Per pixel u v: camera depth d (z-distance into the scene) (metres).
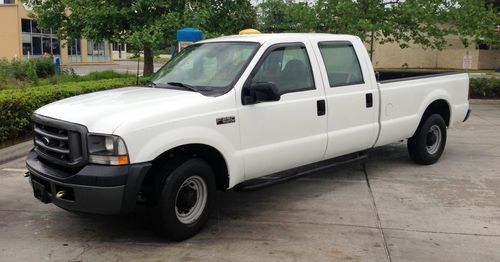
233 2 17.20
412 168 7.56
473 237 4.86
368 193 6.30
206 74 5.42
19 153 8.38
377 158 8.23
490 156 8.36
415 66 38.38
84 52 49.38
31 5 18.56
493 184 6.68
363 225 5.18
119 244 4.72
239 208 5.74
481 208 5.71
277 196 6.20
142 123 4.35
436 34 15.42
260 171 5.33
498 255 4.46
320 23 15.61
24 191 6.39
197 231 4.88
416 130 7.48
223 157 4.93
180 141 4.54
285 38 5.68
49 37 45.12
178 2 15.88
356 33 14.77
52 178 4.51
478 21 15.33
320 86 5.87
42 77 20.34
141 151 4.32
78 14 16.56
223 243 4.72
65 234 4.97
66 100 5.19
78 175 4.30
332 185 6.67
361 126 6.39
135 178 4.27
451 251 4.54
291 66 5.64
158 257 4.43
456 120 8.14
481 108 14.61
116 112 4.46
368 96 6.45
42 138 4.84
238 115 5.02
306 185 6.68
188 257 4.42
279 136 5.42
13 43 41.62
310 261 4.32
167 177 4.55
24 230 5.07
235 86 5.06
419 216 5.45
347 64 6.37
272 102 5.33
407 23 15.47
